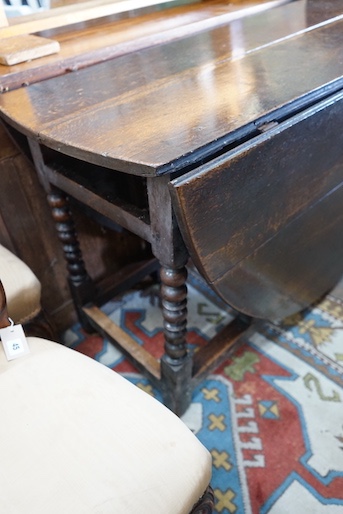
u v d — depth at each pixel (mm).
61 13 1126
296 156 806
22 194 1137
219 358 1172
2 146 1038
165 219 720
